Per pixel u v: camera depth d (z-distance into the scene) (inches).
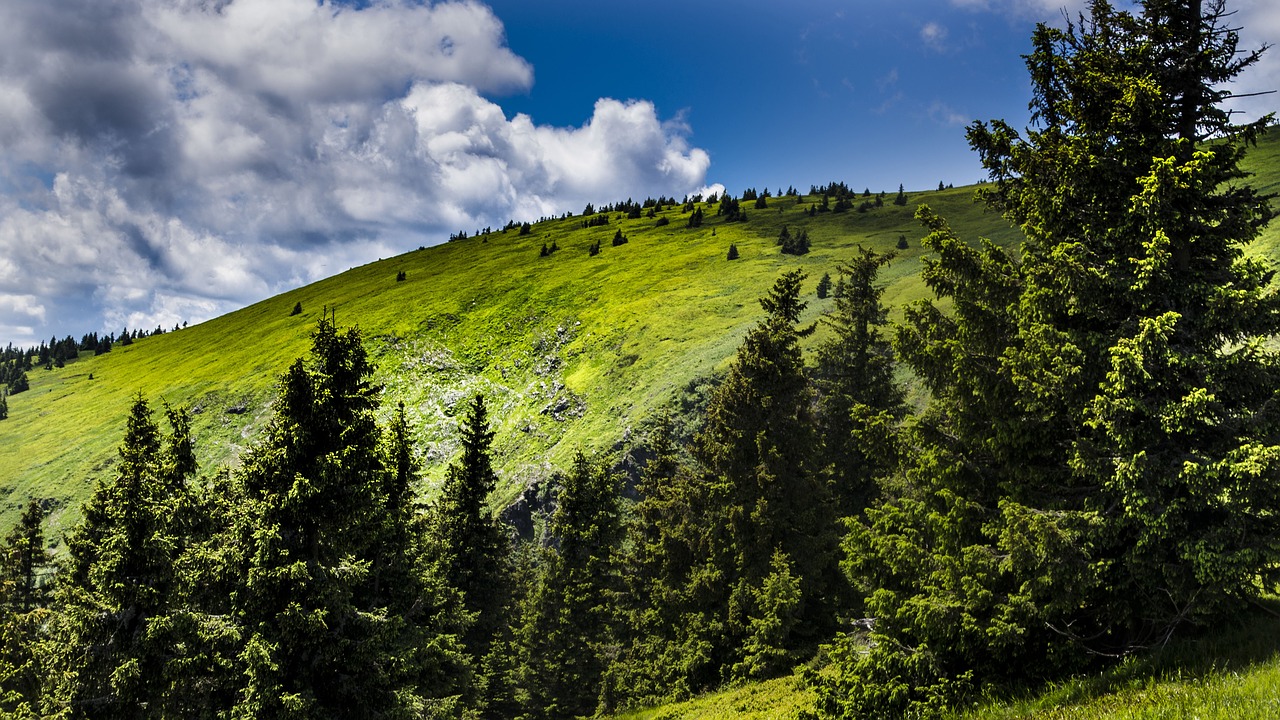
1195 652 365.7
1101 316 421.1
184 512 831.7
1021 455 470.0
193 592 661.9
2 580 1226.6
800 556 993.5
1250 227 405.1
